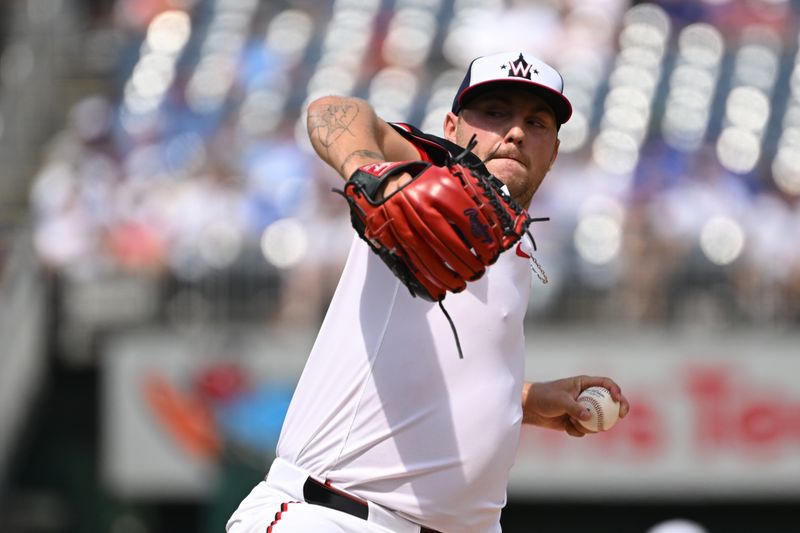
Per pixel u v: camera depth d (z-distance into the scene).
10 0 49.12
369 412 9.15
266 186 36.25
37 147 44.25
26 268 34.75
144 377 32.62
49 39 47.91
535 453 31.73
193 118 41.62
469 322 9.12
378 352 9.16
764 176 37.81
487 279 9.16
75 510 35.69
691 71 41.94
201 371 32.38
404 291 9.16
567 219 34.53
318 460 9.27
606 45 43.12
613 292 33.59
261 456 32.12
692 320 33.28
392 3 45.78
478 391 9.15
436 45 44.19
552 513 35.12
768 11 44.09
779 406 31.31
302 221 34.44
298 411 9.53
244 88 43.06
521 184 9.34
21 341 34.03
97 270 35.16
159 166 38.97
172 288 34.94
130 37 46.41
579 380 10.62
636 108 40.44
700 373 31.48
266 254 34.56
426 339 9.10
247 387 32.25
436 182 7.72
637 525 35.06
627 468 31.53
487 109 9.33
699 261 33.69
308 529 9.01
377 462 9.15
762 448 31.31
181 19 46.50
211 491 32.25
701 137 39.31
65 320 35.19
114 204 36.12
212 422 32.22
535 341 32.00
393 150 8.88
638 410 31.58
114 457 32.66
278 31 45.47
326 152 8.36
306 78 43.31
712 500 33.97
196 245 35.00
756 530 34.78
